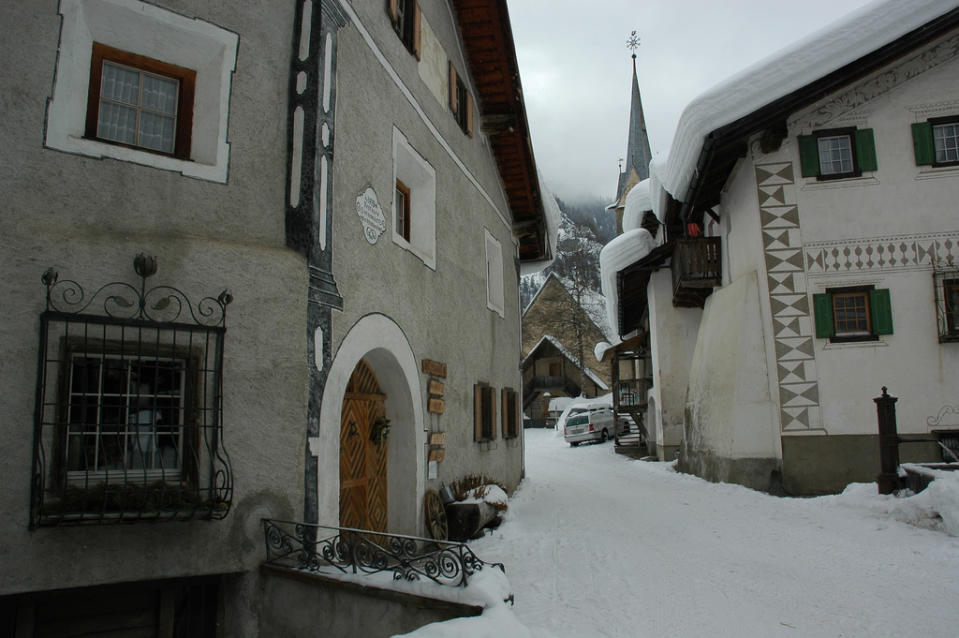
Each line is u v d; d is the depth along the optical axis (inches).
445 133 413.7
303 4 255.0
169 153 227.9
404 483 318.3
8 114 193.2
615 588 256.2
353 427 297.4
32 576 179.0
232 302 214.4
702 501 482.9
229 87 232.2
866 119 520.4
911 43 487.2
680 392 851.4
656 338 869.8
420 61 374.3
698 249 641.0
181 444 201.6
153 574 193.6
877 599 234.5
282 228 237.5
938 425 483.2
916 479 384.5
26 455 180.5
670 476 676.7
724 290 608.7
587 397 1909.4
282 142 242.8
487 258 509.0
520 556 315.6
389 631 184.4
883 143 516.1
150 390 202.8
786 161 524.4
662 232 936.3
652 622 214.1
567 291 2203.5
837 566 282.5
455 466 389.4
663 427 852.0
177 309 204.7
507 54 470.6
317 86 246.1
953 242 498.9
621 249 849.5
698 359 687.1
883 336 497.7
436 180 389.1
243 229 227.5
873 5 483.5
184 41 227.0
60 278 190.2
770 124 506.3
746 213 550.6
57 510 179.2
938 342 490.6
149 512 188.4
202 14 229.9
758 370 529.0
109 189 204.8
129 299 198.4
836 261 510.0
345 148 267.6
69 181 198.8
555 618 220.2
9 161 190.9
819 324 504.1
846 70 489.4
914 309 496.7
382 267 296.7
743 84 489.7
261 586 207.3
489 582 181.6
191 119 231.0
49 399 184.4
